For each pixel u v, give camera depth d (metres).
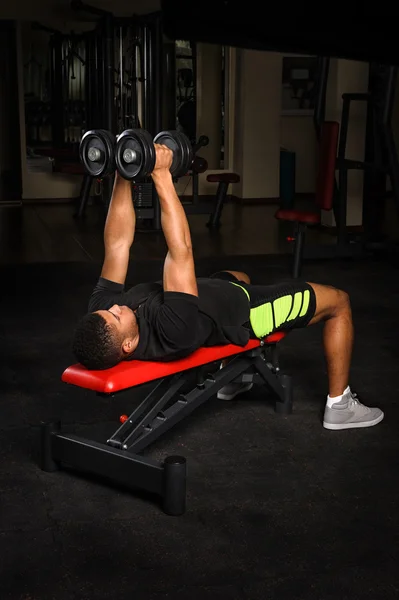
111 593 1.66
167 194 1.97
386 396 2.94
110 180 6.82
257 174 8.17
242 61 7.90
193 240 6.25
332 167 5.20
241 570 1.75
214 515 2.02
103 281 2.21
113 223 2.19
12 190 8.02
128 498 2.12
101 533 1.93
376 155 5.25
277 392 2.67
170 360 2.12
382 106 4.95
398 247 5.37
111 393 1.95
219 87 8.41
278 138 8.12
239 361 2.46
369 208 7.84
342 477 2.26
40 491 2.15
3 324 3.89
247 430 2.59
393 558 1.81
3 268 5.14
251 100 7.96
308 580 1.71
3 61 7.70
